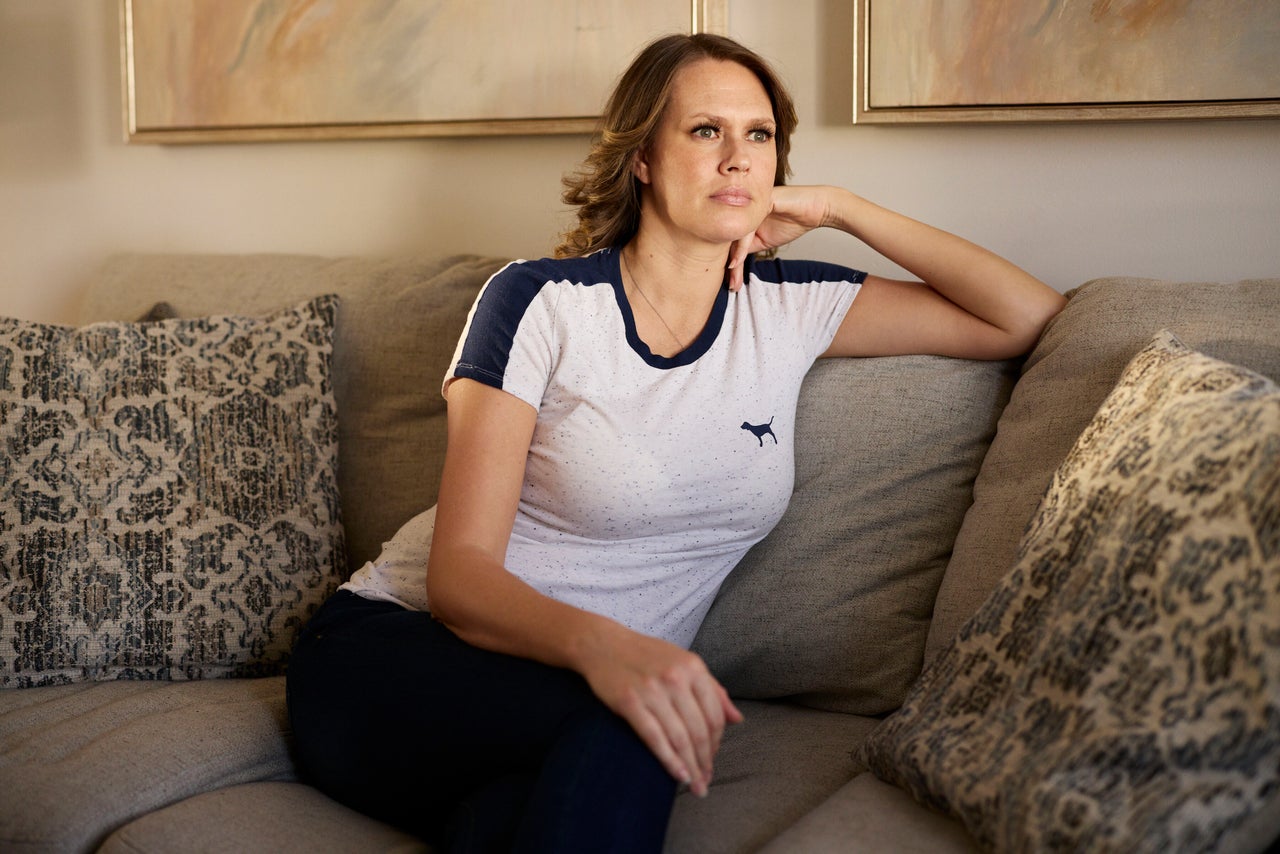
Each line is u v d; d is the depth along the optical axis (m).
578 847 1.06
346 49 2.27
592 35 2.08
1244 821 0.89
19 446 1.68
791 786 1.31
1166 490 1.05
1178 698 0.94
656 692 1.12
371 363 1.96
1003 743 1.05
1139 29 1.75
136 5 2.42
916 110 1.89
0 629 1.60
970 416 1.62
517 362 1.44
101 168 2.56
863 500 1.60
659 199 1.54
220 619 1.66
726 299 1.58
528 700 1.19
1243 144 1.77
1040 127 1.87
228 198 2.46
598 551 1.47
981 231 1.93
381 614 1.46
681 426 1.47
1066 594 1.08
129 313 2.15
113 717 1.46
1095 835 0.91
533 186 2.21
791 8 1.98
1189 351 1.28
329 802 1.34
